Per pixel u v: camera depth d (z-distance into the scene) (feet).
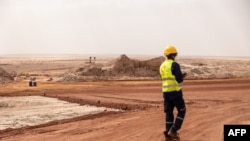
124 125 44.09
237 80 182.19
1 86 163.12
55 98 103.86
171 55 32.76
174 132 32.71
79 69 220.43
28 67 433.07
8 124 58.70
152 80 193.98
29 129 50.29
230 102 74.43
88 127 45.03
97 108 76.43
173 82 32.19
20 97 108.37
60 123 54.75
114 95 111.75
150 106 76.74
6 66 461.37
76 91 132.26
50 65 486.38
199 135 35.42
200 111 54.29
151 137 35.40
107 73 213.66
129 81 186.19
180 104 32.30
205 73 238.68
